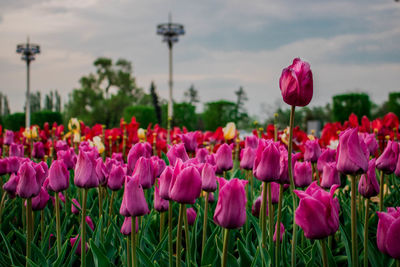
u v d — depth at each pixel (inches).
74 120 220.8
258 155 74.3
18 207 135.6
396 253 55.7
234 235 100.0
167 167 74.4
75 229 122.3
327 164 90.7
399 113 837.8
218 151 105.7
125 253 86.1
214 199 117.6
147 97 3157.0
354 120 211.9
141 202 68.3
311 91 66.3
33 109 3307.1
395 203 112.5
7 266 94.2
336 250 99.3
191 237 97.7
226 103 1172.5
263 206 76.4
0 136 273.9
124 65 3144.7
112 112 2391.7
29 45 891.4
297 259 89.6
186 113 1086.4
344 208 104.2
